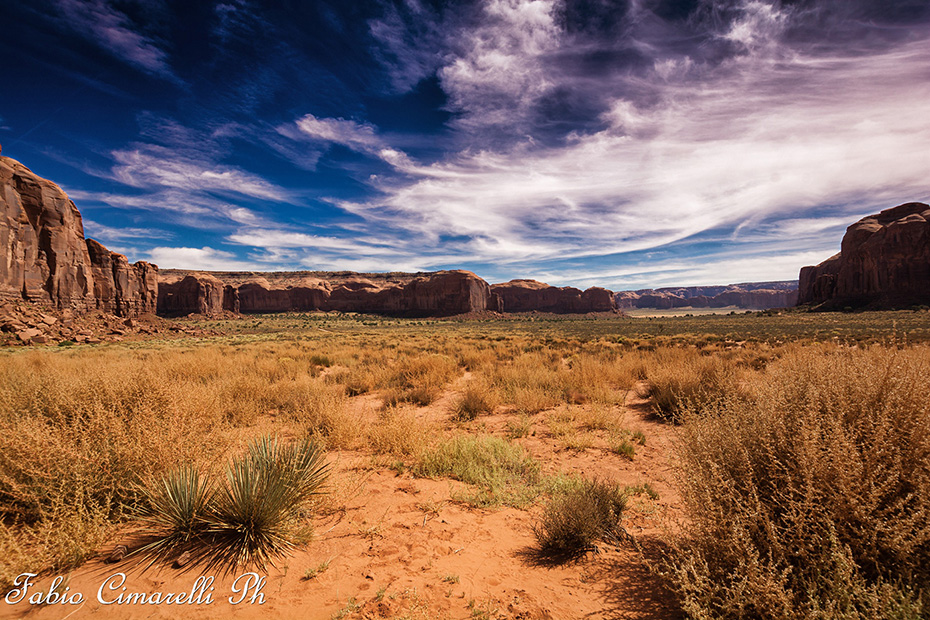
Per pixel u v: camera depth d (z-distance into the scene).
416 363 13.45
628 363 12.70
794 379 3.13
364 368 13.70
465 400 8.62
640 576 2.84
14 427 3.38
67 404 4.30
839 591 1.92
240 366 12.80
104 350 24.80
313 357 17.20
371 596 2.56
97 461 3.20
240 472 3.15
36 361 12.68
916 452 2.20
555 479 4.66
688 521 3.48
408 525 3.61
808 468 2.30
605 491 3.77
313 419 6.66
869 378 2.66
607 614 2.42
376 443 5.94
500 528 3.65
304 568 2.85
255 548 2.94
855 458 2.22
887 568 2.08
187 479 3.11
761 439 2.56
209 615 2.27
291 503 3.35
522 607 2.50
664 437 6.50
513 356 18.25
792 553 2.13
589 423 7.12
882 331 31.12
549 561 3.09
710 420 3.07
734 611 2.07
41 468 3.01
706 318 99.62
